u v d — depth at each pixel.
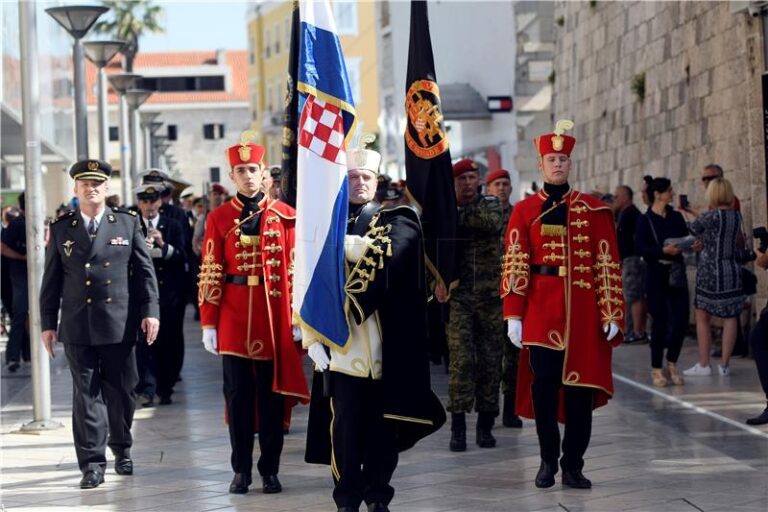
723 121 42.16
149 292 23.56
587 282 21.06
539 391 21.22
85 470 22.64
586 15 60.66
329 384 18.94
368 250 18.62
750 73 38.91
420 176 24.34
